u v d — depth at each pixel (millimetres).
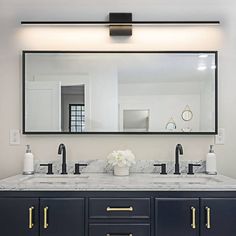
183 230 1737
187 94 2328
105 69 2330
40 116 2311
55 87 2324
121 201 1745
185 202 1741
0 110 2311
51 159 2299
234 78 2316
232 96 2316
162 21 2293
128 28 2305
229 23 2328
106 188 1744
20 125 2311
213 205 1743
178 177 2123
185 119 2316
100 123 2312
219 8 2334
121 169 2133
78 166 2236
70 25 2326
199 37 2334
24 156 2230
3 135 2307
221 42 2328
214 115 2301
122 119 2318
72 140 2312
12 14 2328
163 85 2336
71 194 1755
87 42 2332
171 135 2314
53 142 2312
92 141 2312
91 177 2070
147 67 2332
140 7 2326
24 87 2307
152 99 2330
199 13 2328
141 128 2312
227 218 1738
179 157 2299
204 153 2309
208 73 2316
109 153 2305
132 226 1743
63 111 2320
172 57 2326
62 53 2324
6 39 2324
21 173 2273
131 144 2311
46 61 2326
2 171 2299
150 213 1744
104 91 2328
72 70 2328
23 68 2312
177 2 2328
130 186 1742
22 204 1749
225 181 1860
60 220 1744
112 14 2297
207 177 2104
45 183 1804
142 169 2283
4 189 1748
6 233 1743
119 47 2328
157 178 2062
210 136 2314
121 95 2326
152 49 2326
